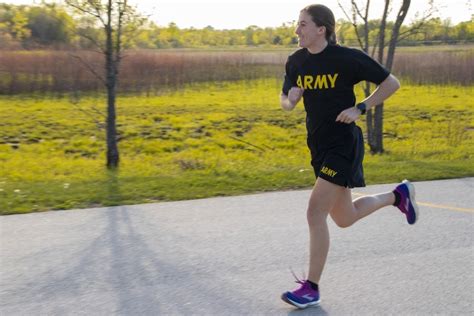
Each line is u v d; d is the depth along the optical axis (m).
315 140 4.36
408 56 31.08
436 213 6.89
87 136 14.57
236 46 74.81
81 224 6.28
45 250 5.46
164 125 16.55
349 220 4.64
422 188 8.27
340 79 4.20
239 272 4.96
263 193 7.80
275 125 17.03
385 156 11.91
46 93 22.45
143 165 10.70
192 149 13.26
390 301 4.44
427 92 26.27
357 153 4.34
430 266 5.17
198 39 76.44
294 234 6.02
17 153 12.44
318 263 4.30
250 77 29.66
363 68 4.19
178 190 7.80
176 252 5.45
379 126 12.71
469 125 17.72
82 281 4.73
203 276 4.86
